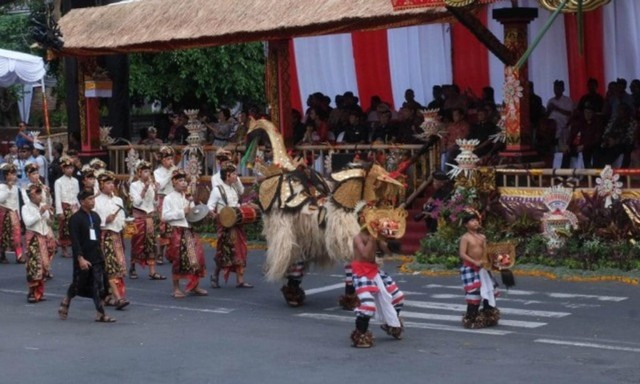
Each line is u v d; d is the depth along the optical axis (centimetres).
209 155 2870
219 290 2000
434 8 2247
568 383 1200
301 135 2898
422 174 2453
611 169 2028
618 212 1997
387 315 1459
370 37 3125
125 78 3306
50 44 2897
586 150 2359
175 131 3153
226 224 1977
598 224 2011
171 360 1390
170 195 1930
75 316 1775
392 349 1418
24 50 4188
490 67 2883
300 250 1764
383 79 3122
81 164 3033
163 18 2884
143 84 3794
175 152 2872
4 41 4194
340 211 1694
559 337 1463
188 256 1920
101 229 1817
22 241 2716
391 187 1677
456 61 2961
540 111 2466
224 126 3002
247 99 4000
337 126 2838
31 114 4731
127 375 1310
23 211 1944
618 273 1909
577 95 2675
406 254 2298
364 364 1330
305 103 3297
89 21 3073
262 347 1459
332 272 2139
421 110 2627
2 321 1742
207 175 2856
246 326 1633
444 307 1733
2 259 2502
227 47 3844
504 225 2138
